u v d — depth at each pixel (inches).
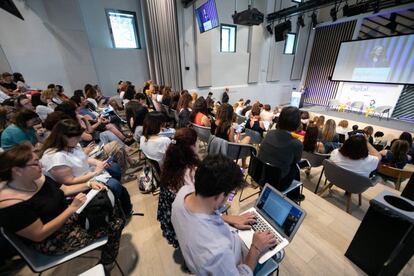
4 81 135.3
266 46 300.0
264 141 64.4
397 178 97.2
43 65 167.5
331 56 332.5
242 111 184.5
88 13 178.1
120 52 201.6
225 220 40.7
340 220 67.8
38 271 36.5
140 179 82.9
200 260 22.8
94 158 70.0
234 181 24.4
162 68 219.1
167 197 45.7
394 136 217.6
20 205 32.4
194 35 230.4
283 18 269.7
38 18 157.8
